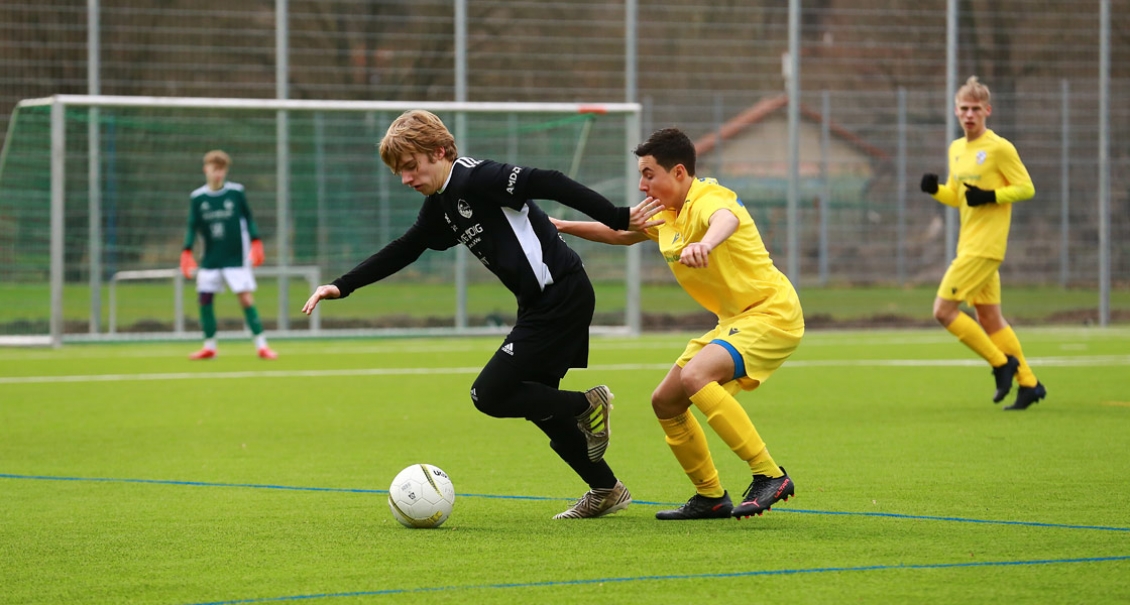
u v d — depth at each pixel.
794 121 58.50
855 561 13.87
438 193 16.56
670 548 14.70
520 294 16.72
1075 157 62.19
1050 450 23.00
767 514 16.95
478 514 17.28
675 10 60.47
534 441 25.02
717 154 60.34
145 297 55.19
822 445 23.94
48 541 15.38
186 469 21.58
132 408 30.73
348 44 56.38
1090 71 62.22
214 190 44.84
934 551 14.36
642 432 26.25
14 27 52.59
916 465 21.36
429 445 24.50
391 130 16.41
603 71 59.31
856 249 61.34
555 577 13.20
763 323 16.59
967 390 34.34
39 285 52.47
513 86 58.56
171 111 54.78
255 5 55.31
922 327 59.69
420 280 56.31
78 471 21.36
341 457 22.95
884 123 61.41
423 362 44.09
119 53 54.06
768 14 61.22
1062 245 62.34
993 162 29.55
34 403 31.80
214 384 36.62
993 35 61.94
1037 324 61.88
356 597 12.44
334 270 55.97
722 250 16.66
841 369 40.78
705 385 16.08
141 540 15.41
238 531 15.98
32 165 52.31
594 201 15.81
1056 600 12.08
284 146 54.84
